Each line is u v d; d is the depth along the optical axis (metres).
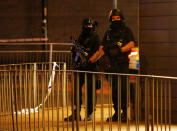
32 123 16.92
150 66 17.23
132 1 41.03
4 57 34.34
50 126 16.31
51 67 19.89
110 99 13.65
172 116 16.95
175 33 16.97
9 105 17.73
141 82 17.27
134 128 15.77
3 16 44.50
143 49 17.27
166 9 17.02
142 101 17.28
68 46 40.50
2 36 44.41
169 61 17.06
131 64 17.11
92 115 17.91
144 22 17.27
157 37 17.14
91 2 41.94
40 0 43.72
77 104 13.88
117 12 16.84
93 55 17.39
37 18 43.81
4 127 16.03
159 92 17.06
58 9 42.88
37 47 42.97
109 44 16.95
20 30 44.16
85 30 17.59
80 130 15.44
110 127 14.09
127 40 16.84
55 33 43.00
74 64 17.84
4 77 17.45
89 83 17.42
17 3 44.22
